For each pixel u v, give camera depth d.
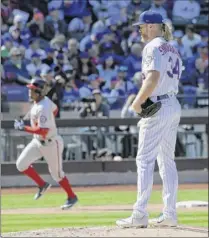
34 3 57.59
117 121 44.72
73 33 57.62
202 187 43.59
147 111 18.50
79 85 51.03
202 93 51.75
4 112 45.91
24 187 44.09
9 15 56.06
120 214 29.72
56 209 32.31
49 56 52.38
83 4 58.59
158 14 19.19
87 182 45.06
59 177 31.83
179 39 56.72
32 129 30.62
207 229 19.03
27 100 48.78
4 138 43.53
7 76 49.44
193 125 46.34
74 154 44.84
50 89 42.81
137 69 54.50
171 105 18.83
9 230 24.22
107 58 54.25
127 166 45.56
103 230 18.27
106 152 45.25
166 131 19.05
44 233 18.30
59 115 46.06
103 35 56.09
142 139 18.88
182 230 18.31
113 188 43.34
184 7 61.12
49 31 56.25
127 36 57.59
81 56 53.03
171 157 19.67
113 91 50.97
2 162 43.66
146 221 18.70
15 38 53.38
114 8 59.31
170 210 19.53
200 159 46.25
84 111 46.53
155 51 18.25
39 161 44.19
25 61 51.53
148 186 18.67
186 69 54.56
